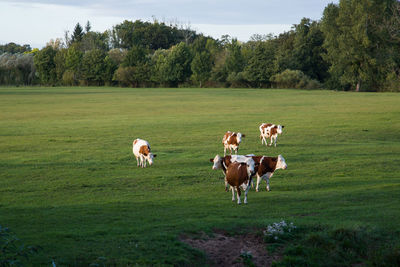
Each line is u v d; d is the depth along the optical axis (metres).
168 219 11.29
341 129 33.00
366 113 43.53
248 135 30.73
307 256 9.12
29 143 27.12
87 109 52.06
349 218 11.20
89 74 132.25
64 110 50.75
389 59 84.44
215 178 17.67
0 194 14.97
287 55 110.06
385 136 29.78
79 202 13.70
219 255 9.15
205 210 12.27
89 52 135.62
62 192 15.32
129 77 126.00
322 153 23.48
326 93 81.50
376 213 11.52
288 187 15.89
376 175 17.88
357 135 30.19
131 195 14.79
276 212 12.02
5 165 20.36
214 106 55.12
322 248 9.38
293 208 12.48
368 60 85.06
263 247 9.59
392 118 39.12
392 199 13.20
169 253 8.84
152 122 38.56
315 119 39.56
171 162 21.34
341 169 19.20
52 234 9.67
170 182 16.98
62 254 8.50
